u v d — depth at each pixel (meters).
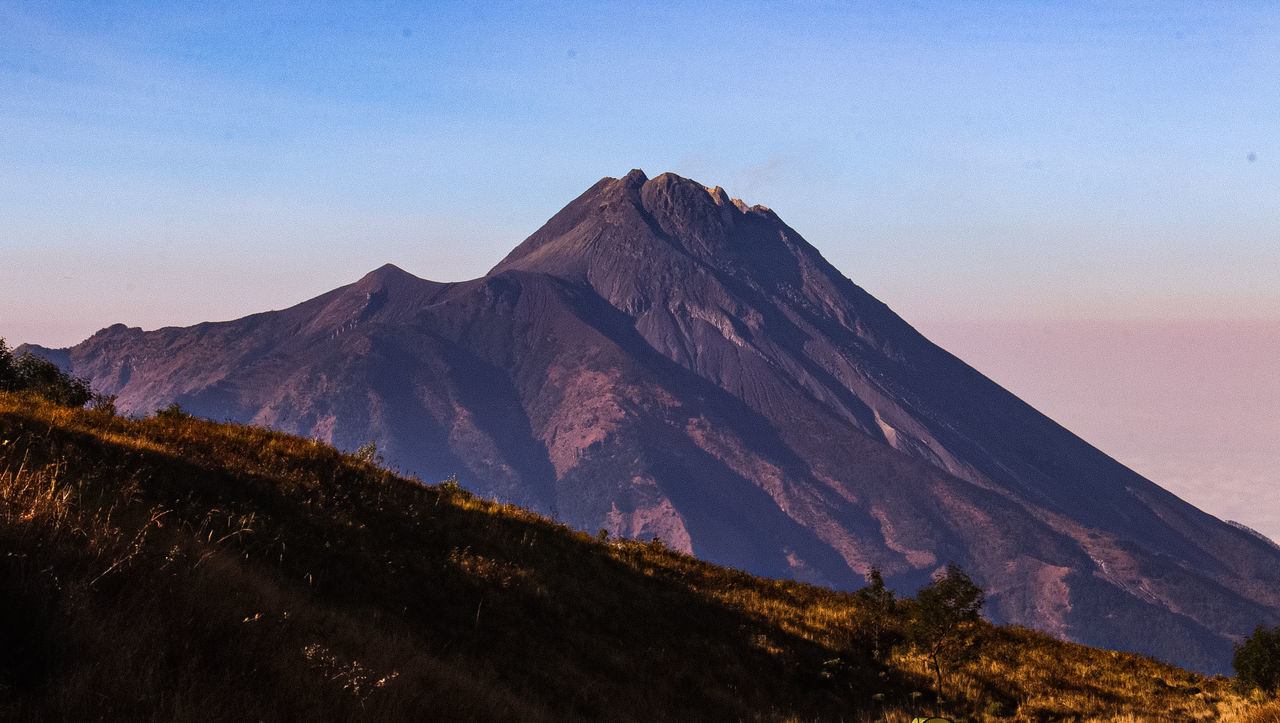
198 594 8.87
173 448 17.08
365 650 10.54
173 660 7.63
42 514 8.16
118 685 6.81
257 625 8.92
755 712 17.56
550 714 12.98
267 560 13.79
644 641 19.05
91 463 13.98
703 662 19.23
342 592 14.28
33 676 6.66
